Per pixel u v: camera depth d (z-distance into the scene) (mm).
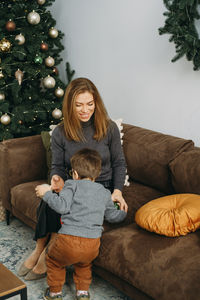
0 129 3072
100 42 3299
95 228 1783
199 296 1428
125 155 2629
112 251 1799
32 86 3443
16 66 3152
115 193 2088
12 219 2986
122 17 3018
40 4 3184
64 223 1789
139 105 3055
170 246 1703
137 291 1728
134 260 1692
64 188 1826
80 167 1811
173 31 2254
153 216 1816
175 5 2256
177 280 1515
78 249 1744
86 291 1924
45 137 2695
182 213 1773
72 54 3682
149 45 2838
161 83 2816
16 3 3068
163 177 2385
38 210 2107
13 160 2660
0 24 2949
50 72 3211
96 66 3406
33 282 2141
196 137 2658
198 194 2109
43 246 2170
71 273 2230
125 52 3066
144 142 2545
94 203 1779
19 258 2396
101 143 2152
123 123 3107
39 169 2787
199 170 2119
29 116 3156
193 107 2617
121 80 3172
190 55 2297
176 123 2777
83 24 3447
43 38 3145
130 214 2174
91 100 2016
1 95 2979
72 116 2051
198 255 1624
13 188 2654
